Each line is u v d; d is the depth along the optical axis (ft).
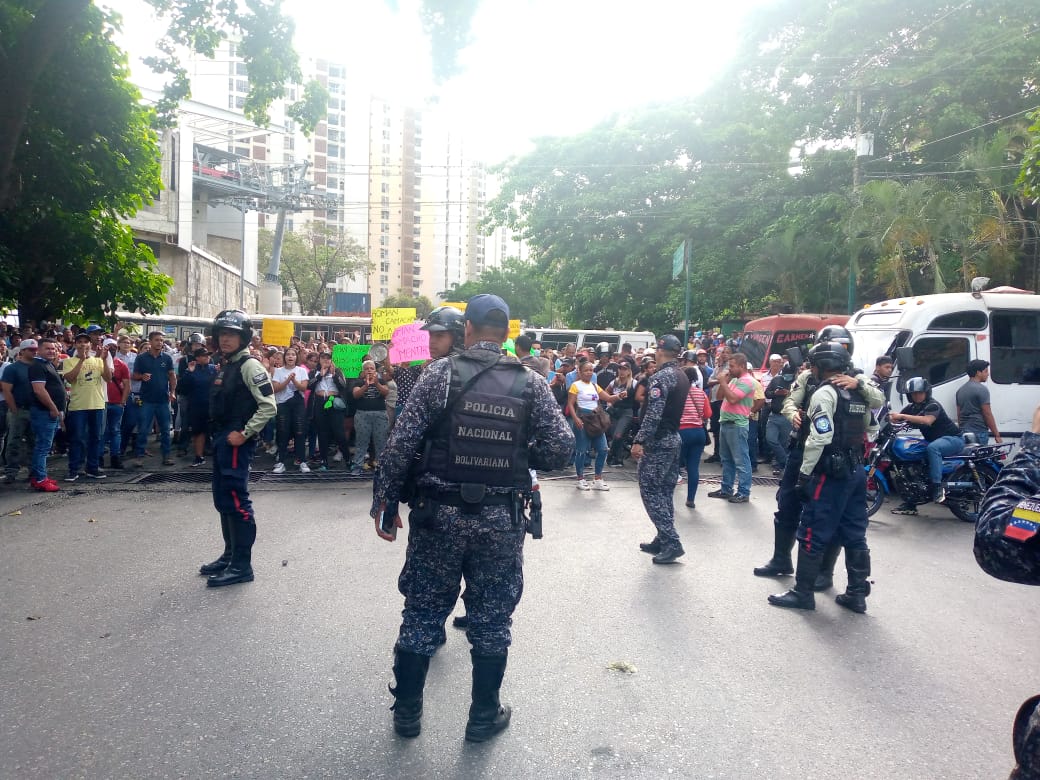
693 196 93.76
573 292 104.37
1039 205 66.59
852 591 16.81
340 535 22.50
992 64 72.95
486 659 10.70
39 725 11.02
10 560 19.52
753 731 11.23
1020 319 33.68
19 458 30.17
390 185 433.07
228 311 17.88
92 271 44.32
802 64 86.22
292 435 34.68
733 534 23.95
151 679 12.58
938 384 33.04
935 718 11.75
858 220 68.85
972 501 26.86
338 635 14.56
